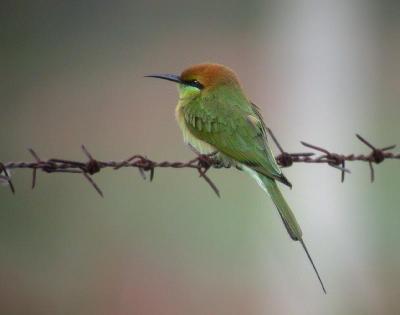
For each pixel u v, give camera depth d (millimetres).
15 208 15500
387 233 14539
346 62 14094
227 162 8484
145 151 16938
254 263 13953
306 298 13148
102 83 19141
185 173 15734
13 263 14117
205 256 14141
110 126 17812
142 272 13867
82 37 20266
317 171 13273
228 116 8383
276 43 15523
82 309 13047
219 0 19625
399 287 13867
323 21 14031
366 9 15820
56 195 15664
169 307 13305
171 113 17906
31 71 19875
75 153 17203
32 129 18016
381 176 15484
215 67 8688
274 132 14711
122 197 15492
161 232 14734
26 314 13133
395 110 18234
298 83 14055
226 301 13453
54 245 14586
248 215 14844
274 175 7844
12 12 20203
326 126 13891
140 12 20078
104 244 14469
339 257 13242
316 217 13227
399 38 19266
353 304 13125
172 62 19500
